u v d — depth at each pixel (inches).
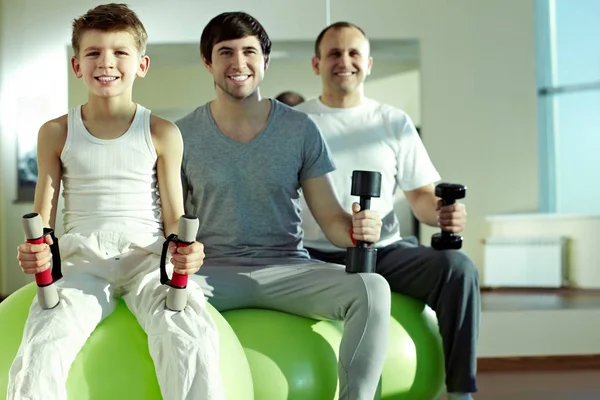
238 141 105.3
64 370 72.4
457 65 324.8
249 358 89.0
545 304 225.9
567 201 346.6
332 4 306.2
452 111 326.3
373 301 90.0
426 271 107.4
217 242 104.6
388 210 119.6
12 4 284.7
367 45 124.8
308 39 278.7
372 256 94.0
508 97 329.4
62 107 289.9
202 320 77.1
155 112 343.6
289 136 105.5
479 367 196.7
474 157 329.7
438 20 320.8
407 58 343.6
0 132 296.8
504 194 333.1
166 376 72.9
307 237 118.9
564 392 155.6
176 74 343.3
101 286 80.1
